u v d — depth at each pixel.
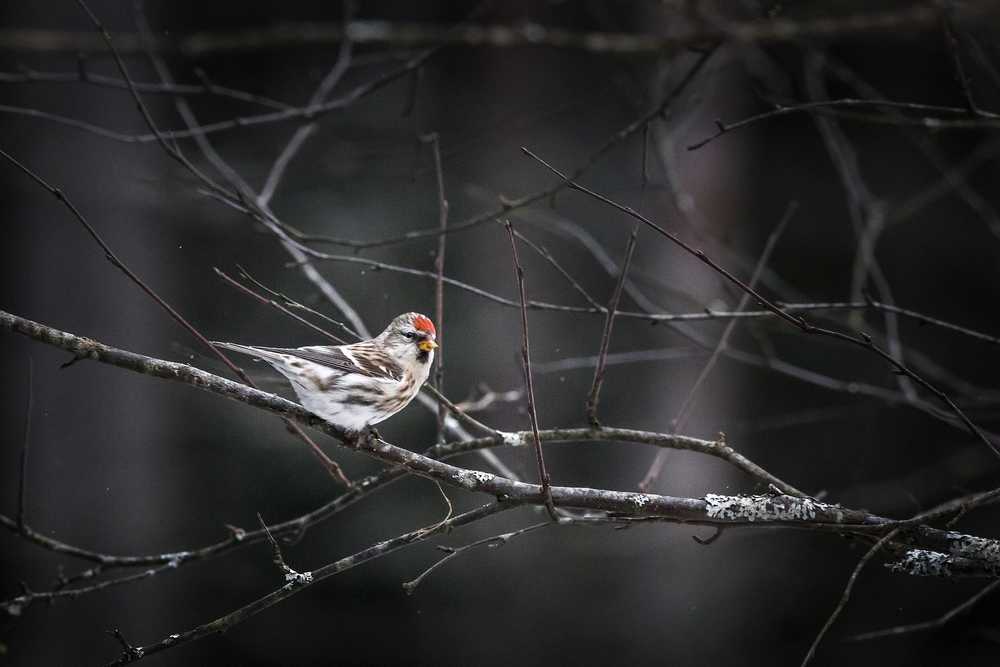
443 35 12.86
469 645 12.78
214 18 16.16
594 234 15.34
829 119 12.46
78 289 14.46
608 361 10.80
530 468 13.77
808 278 15.92
